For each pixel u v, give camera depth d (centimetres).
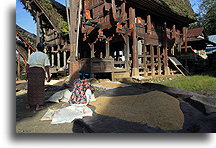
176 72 1410
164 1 1135
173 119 252
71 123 275
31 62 363
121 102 366
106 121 264
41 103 367
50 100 430
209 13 2677
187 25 1543
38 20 1477
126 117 274
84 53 1420
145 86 557
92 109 334
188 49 1711
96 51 1359
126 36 985
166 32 1330
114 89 536
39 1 1388
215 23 2652
